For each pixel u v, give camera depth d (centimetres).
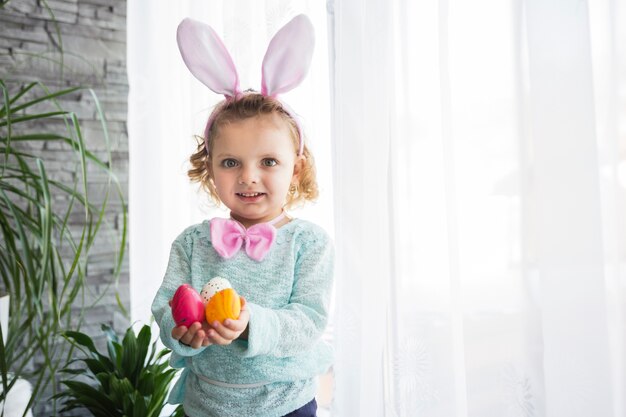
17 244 154
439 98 87
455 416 83
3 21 155
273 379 84
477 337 79
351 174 98
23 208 156
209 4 142
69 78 162
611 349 67
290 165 90
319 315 84
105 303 166
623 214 67
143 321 158
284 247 90
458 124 80
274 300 86
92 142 165
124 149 168
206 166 100
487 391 78
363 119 97
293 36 91
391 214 92
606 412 67
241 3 128
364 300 92
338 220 100
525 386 74
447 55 81
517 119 75
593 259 67
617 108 67
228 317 70
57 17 161
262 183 88
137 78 158
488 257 78
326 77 117
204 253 93
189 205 151
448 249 81
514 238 76
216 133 90
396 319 91
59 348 159
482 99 79
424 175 89
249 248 89
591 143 68
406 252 90
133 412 121
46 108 159
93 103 165
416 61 90
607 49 68
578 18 68
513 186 76
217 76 92
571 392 68
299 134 93
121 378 131
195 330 69
